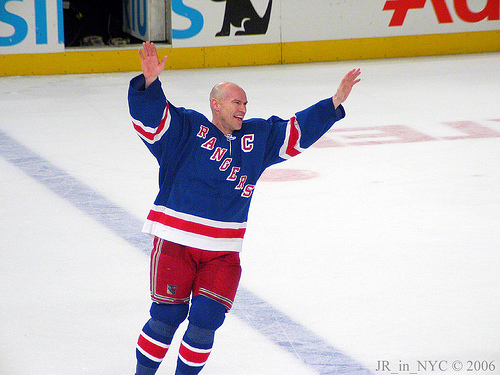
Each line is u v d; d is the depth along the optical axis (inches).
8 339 425.4
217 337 433.1
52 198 711.1
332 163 856.9
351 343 426.3
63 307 470.3
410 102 1214.9
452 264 550.6
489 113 1130.7
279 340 429.7
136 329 441.4
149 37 1546.5
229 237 351.3
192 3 1501.0
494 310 470.6
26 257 556.7
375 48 1648.6
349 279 521.7
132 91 326.3
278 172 819.4
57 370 390.9
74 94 1262.3
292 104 1178.0
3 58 1407.5
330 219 657.6
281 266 546.6
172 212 346.9
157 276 346.0
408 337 433.4
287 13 1569.9
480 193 738.2
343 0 1595.7
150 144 343.3
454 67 1544.0
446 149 920.3
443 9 1665.8
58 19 1427.2
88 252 569.9
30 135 977.5
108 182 770.8
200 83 1357.0
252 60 1574.8
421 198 722.2
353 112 1141.7
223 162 344.2
